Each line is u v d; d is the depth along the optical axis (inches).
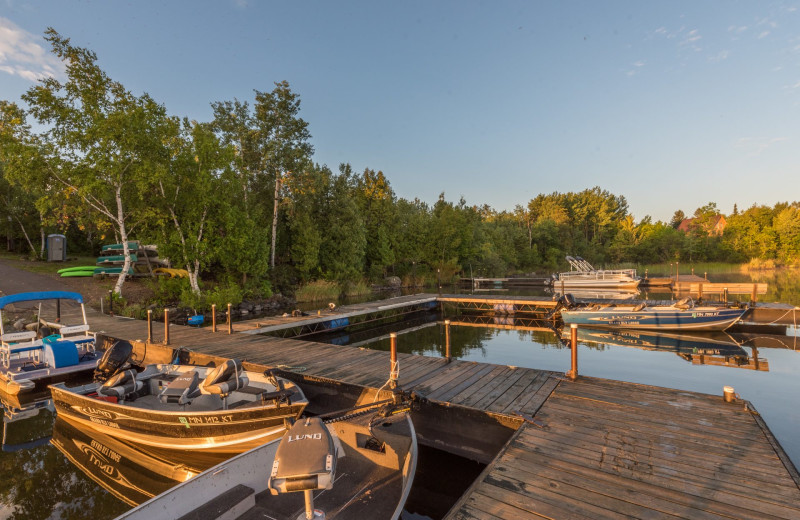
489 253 2145.7
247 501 169.0
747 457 182.2
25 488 238.2
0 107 704.4
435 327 790.5
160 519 146.9
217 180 906.1
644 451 191.6
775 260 2320.4
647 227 2883.9
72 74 742.5
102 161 748.6
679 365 477.7
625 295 1217.4
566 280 1418.6
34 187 778.8
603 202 3046.3
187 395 271.3
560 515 145.1
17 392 392.5
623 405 250.1
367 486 188.4
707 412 234.2
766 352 543.8
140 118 789.9
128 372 300.2
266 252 1067.3
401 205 2193.7
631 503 151.6
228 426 243.3
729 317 638.5
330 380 320.8
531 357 528.4
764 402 345.4
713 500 151.6
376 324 828.0
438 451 268.2
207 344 468.1
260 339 494.9
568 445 200.4
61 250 1152.8
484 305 1023.6
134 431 272.1
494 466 181.6
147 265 1015.0
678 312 673.6
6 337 437.7
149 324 487.5
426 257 1911.9
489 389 289.4
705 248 2522.1
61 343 431.8
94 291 849.5
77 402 290.7
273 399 261.1
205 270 1051.3
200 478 161.5
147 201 877.8
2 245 1354.6
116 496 228.7
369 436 212.7
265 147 1186.0
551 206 3056.1
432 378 319.6
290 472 129.5
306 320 662.5
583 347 590.6
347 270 1369.3
